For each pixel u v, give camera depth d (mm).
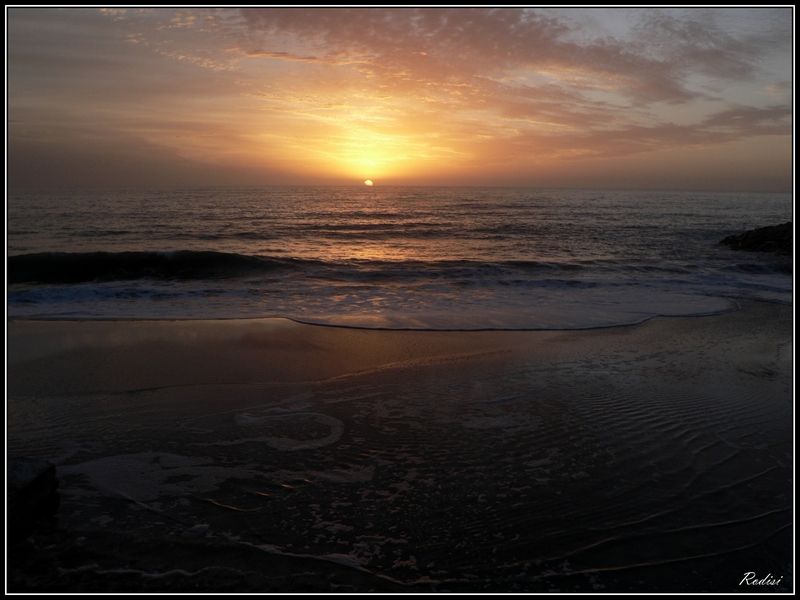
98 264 14258
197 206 40250
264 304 10539
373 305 10586
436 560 3002
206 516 3379
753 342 8188
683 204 59906
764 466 4203
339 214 36562
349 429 4777
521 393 5785
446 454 4316
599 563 3010
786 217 40812
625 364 6941
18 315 9188
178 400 5430
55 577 2762
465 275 14531
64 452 4230
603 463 4203
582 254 19734
